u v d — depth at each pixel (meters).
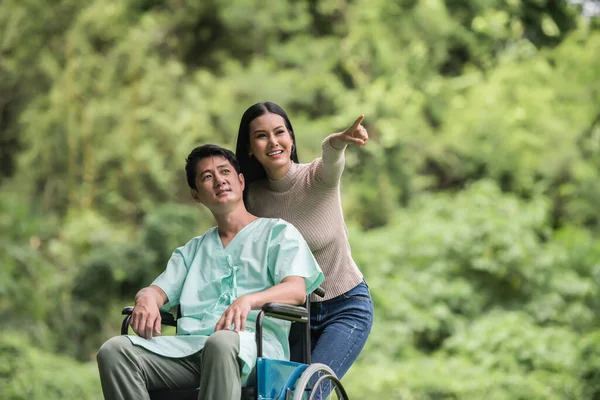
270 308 4.48
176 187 16.66
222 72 18.52
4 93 16.77
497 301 14.80
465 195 16.45
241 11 18.11
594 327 14.47
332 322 5.37
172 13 18.42
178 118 16.69
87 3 16.66
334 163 5.18
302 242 4.98
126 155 16.22
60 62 16.52
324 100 18.55
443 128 18.44
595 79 18.33
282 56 18.44
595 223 17.44
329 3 18.91
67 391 11.74
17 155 16.75
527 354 13.01
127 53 16.77
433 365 12.84
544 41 19.80
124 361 4.54
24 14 16.27
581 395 12.52
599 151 17.91
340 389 5.16
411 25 18.86
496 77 18.39
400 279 14.65
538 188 17.59
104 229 15.23
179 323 4.90
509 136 17.66
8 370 11.70
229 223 5.09
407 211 17.12
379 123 17.91
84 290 14.43
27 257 14.35
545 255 14.70
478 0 19.27
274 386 4.53
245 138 5.36
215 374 4.36
